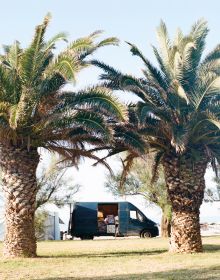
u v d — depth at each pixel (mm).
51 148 19531
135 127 19531
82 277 11984
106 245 25609
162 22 20812
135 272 13031
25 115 17391
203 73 19844
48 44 17484
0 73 16969
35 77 17500
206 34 20375
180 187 20000
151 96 19766
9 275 12477
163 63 20531
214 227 47938
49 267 14367
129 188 38281
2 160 18641
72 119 17391
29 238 18203
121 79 19109
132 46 19328
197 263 14977
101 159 20938
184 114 19359
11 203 18297
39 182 36688
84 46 16922
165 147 20359
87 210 35969
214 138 19688
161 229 38750
